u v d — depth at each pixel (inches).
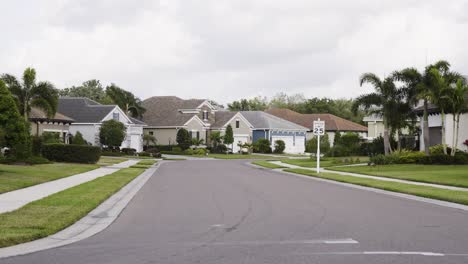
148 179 1079.0
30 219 462.3
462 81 1494.8
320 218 506.6
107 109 2487.7
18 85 1493.6
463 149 1578.5
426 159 1429.6
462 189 808.9
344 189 855.1
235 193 773.9
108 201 650.2
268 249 352.5
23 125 1000.9
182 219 502.0
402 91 1657.2
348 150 2151.8
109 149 2411.4
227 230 434.9
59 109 2495.1
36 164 1298.0
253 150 3159.5
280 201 663.1
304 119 3592.5
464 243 376.5
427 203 649.6
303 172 1310.3
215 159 2421.3
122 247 362.9
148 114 3134.8
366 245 367.2
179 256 331.3
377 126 2918.3
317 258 323.6
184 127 2974.9
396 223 474.3
